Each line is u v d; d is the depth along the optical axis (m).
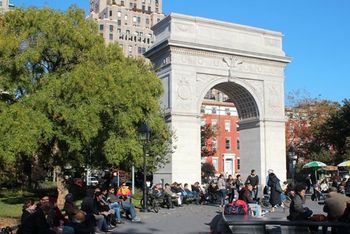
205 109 95.00
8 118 26.34
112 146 28.52
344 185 33.97
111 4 150.75
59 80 27.42
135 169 41.66
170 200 32.50
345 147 64.75
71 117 26.30
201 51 45.97
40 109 27.00
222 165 94.62
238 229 13.21
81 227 15.29
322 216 14.94
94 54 29.92
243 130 51.34
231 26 48.19
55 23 29.50
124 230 19.72
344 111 65.44
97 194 20.23
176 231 19.23
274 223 12.55
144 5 161.88
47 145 30.91
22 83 28.44
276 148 48.97
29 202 15.09
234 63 47.66
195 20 46.44
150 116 31.86
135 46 151.62
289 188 29.22
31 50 28.22
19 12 29.83
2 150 25.73
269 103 49.38
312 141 72.75
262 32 49.91
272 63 49.88
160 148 39.47
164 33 46.91
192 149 44.38
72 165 34.09
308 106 75.81
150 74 33.06
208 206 34.44
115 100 27.31
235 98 51.53
